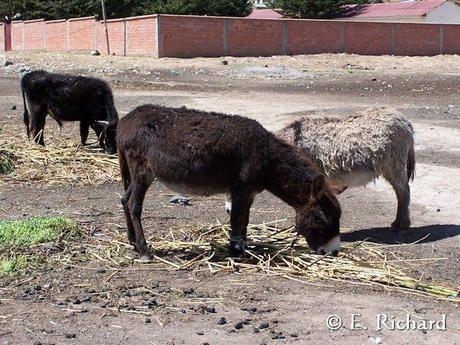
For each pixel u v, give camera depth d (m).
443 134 14.81
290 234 8.83
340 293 7.40
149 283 7.52
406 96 22.86
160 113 8.07
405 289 7.53
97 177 11.38
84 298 7.18
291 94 22.91
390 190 11.05
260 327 6.70
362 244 8.69
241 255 8.11
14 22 53.47
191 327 6.70
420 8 54.50
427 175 11.66
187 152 7.87
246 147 7.86
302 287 7.52
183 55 37.47
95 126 12.73
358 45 42.16
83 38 44.38
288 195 7.97
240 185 7.93
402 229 9.20
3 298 7.18
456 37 44.81
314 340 6.54
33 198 10.31
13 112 17.09
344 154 8.92
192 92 22.88
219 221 9.37
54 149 12.52
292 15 54.75
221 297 7.25
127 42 39.62
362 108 19.02
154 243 8.50
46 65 31.92
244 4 53.28
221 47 38.38
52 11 56.78
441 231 9.23
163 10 51.22
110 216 9.52
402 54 43.44
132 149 8.05
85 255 8.12
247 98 21.27
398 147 8.98
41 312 6.92
